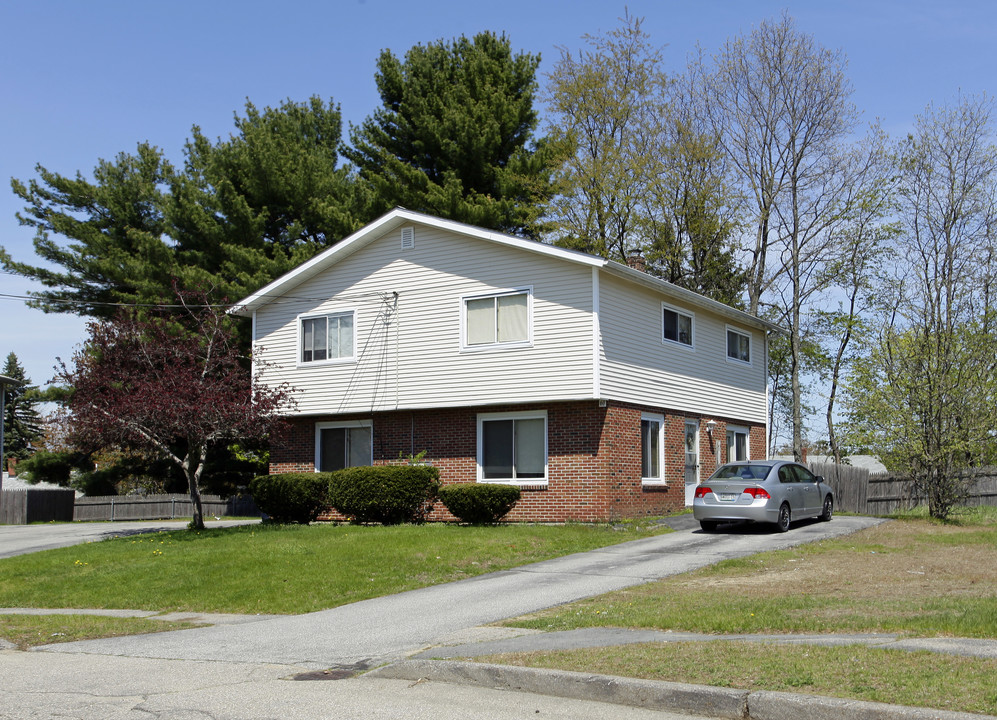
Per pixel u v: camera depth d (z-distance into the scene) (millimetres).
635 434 23672
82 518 36875
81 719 7902
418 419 25062
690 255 39844
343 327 26062
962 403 24094
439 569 16578
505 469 23750
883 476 28094
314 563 16859
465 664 9031
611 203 38781
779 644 9227
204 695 8758
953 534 20219
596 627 10938
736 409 29578
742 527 21375
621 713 7727
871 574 14711
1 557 19969
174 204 37969
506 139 38781
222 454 40594
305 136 43250
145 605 14977
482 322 23844
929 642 9242
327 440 26672
